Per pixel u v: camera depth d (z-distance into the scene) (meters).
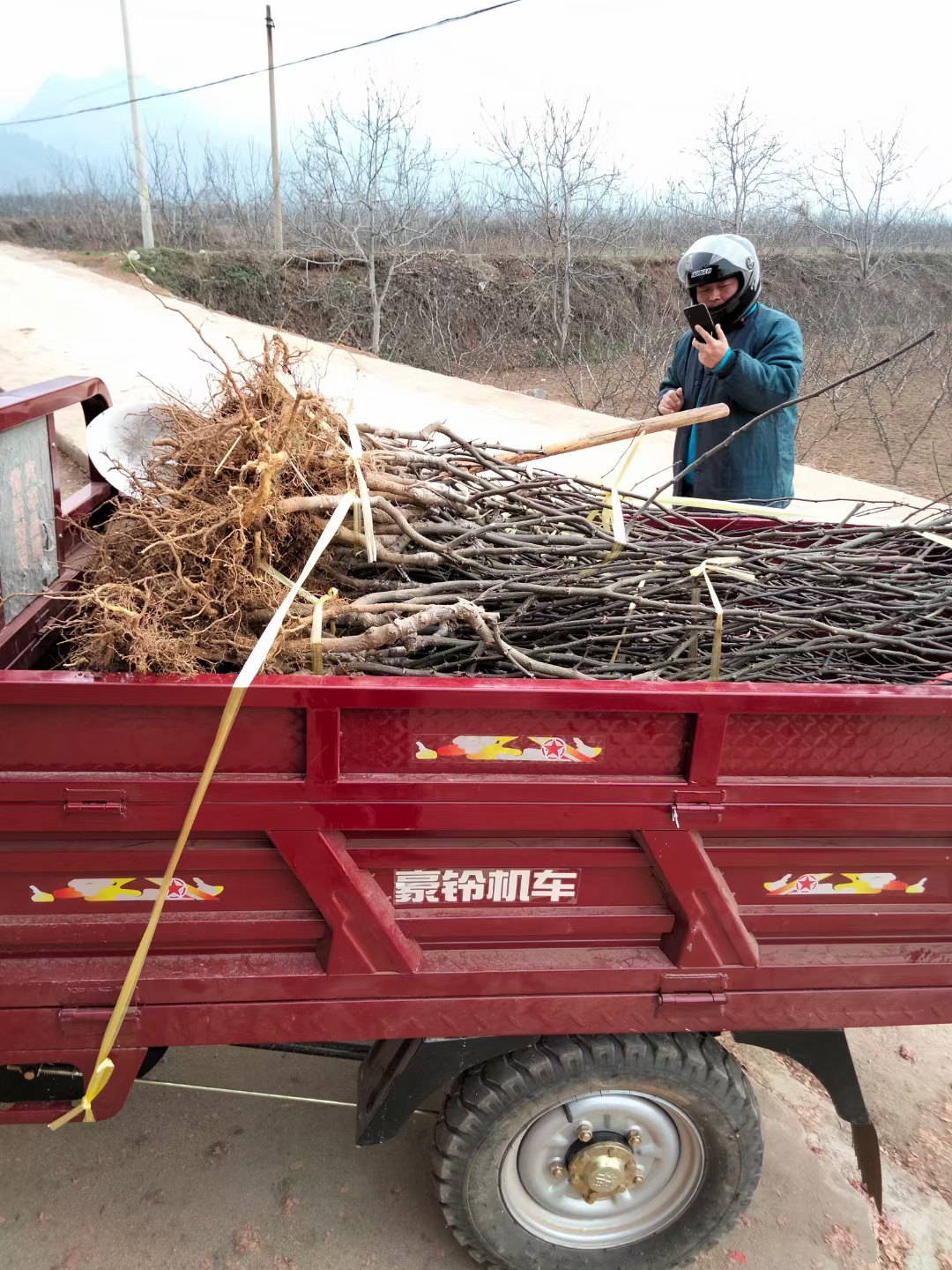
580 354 18.08
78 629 2.06
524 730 1.60
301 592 1.74
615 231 22.36
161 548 1.75
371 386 9.58
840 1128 2.63
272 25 20.06
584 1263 2.07
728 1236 2.27
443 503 2.15
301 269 21.38
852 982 1.87
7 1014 1.68
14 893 1.62
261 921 1.69
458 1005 1.78
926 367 15.48
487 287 20.78
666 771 1.67
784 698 1.59
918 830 1.75
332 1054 2.06
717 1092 1.89
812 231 21.42
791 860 1.77
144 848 1.60
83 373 9.09
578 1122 1.95
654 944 1.83
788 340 3.49
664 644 2.29
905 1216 2.37
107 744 1.52
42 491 2.36
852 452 11.41
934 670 2.40
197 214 26.72
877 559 2.45
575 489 2.57
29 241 28.64
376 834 1.65
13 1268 2.08
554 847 1.70
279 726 1.54
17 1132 2.43
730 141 19.45
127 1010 1.70
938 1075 2.86
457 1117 1.85
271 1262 2.13
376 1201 2.30
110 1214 2.22
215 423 1.91
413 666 2.06
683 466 3.90
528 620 2.23
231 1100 2.57
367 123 20.56
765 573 2.42
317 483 1.92
